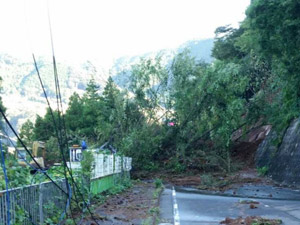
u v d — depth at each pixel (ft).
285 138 89.04
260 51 60.90
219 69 105.91
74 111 137.49
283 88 67.15
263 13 54.95
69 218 34.01
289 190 67.21
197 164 101.65
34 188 28.32
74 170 42.50
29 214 26.27
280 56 59.06
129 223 34.37
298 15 53.31
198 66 115.24
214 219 36.65
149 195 57.57
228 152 105.50
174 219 36.91
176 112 109.19
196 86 108.88
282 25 54.13
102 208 42.73
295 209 42.42
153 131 108.17
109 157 61.16
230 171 100.73
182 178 92.73
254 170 101.30
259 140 115.44
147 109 110.32
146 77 110.93
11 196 24.12
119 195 57.72
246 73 106.32
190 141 107.55
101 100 141.08
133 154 102.78
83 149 49.47
